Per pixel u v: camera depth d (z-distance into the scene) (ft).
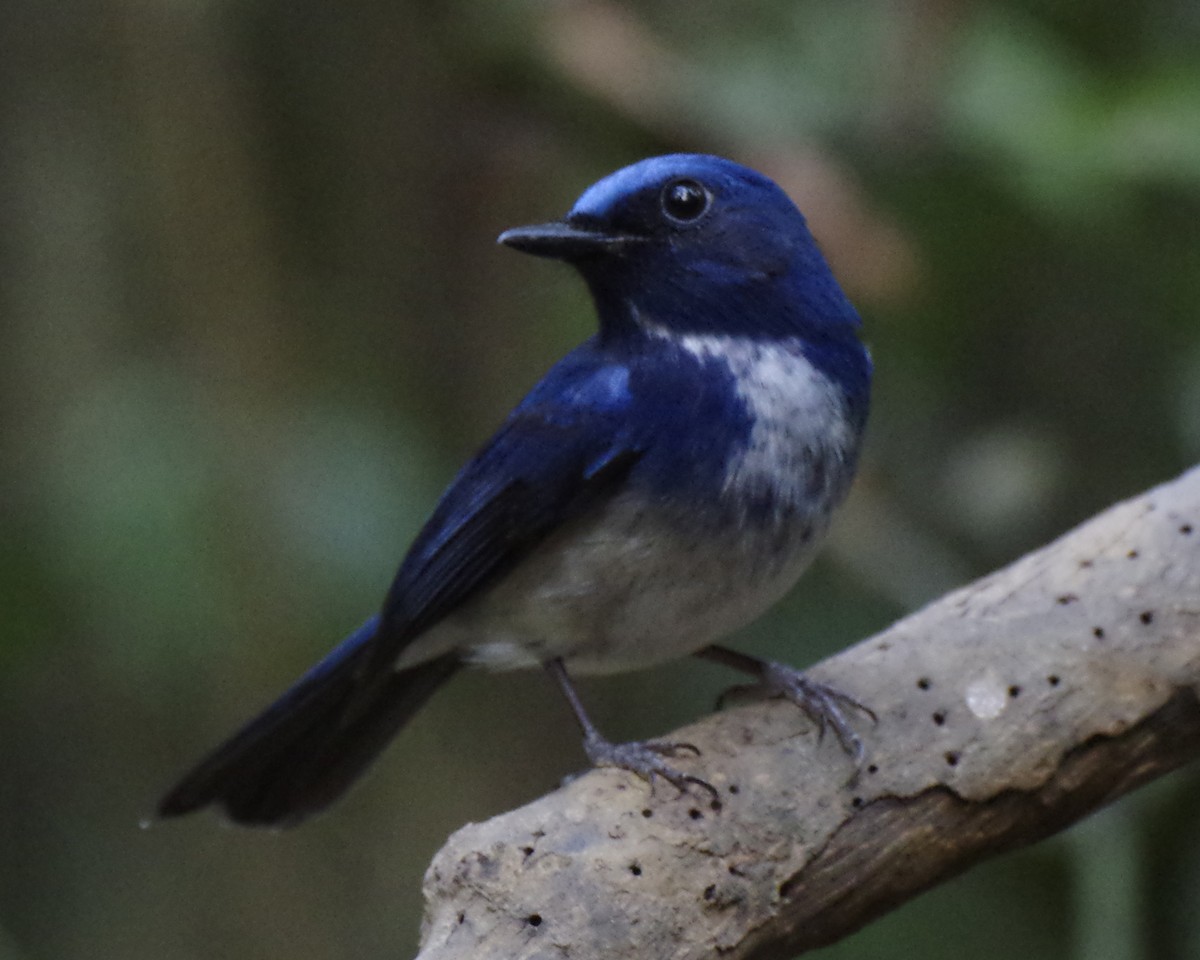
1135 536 23.77
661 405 24.62
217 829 39.40
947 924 36.06
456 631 27.58
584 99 35.60
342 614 33.40
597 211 25.64
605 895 20.48
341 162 39.86
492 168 37.65
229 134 38.58
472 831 20.90
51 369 38.65
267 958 38.83
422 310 39.65
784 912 21.38
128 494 34.04
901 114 32.14
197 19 38.34
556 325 38.40
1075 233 32.68
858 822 21.68
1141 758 22.62
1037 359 35.35
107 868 39.68
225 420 36.01
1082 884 29.73
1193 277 33.55
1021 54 32.42
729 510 24.47
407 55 39.27
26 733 39.99
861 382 25.64
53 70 39.01
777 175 31.81
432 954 20.01
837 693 22.53
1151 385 34.73
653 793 21.49
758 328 25.11
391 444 34.55
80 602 34.60
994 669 22.52
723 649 25.91
